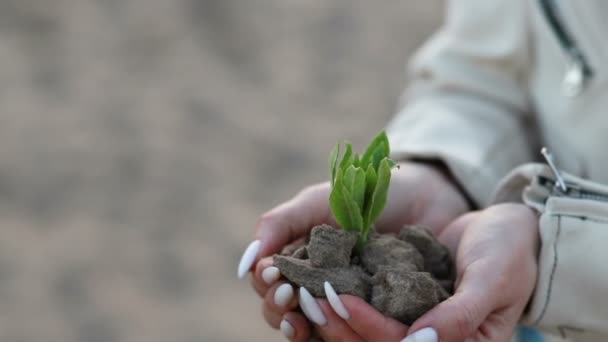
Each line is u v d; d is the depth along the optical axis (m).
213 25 7.28
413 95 2.40
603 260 1.55
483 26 2.28
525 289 1.53
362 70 6.90
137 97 6.45
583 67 2.06
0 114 6.18
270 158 5.96
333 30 7.34
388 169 1.47
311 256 1.46
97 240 5.16
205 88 6.59
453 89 2.29
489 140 2.10
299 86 6.69
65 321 4.62
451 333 1.36
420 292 1.39
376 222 1.84
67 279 4.89
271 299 1.47
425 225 1.80
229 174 5.77
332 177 1.52
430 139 2.09
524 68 2.24
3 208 5.36
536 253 1.59
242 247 5.17
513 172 1.71
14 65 6.66
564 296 1.58
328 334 1.43
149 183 5.64
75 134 6.04
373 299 1.42
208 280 4.94
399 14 7.57
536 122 2.27
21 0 7.32
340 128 6.27
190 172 5.77
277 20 7.41
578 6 2.06
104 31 7.09
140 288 4.85
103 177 5.67
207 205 5.49
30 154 5.82
